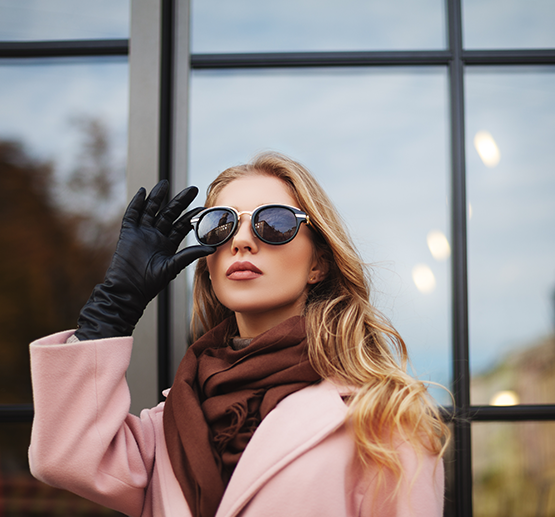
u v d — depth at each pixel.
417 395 0.80
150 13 1.67
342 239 0.96
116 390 0.80
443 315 1.66
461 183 1.68
